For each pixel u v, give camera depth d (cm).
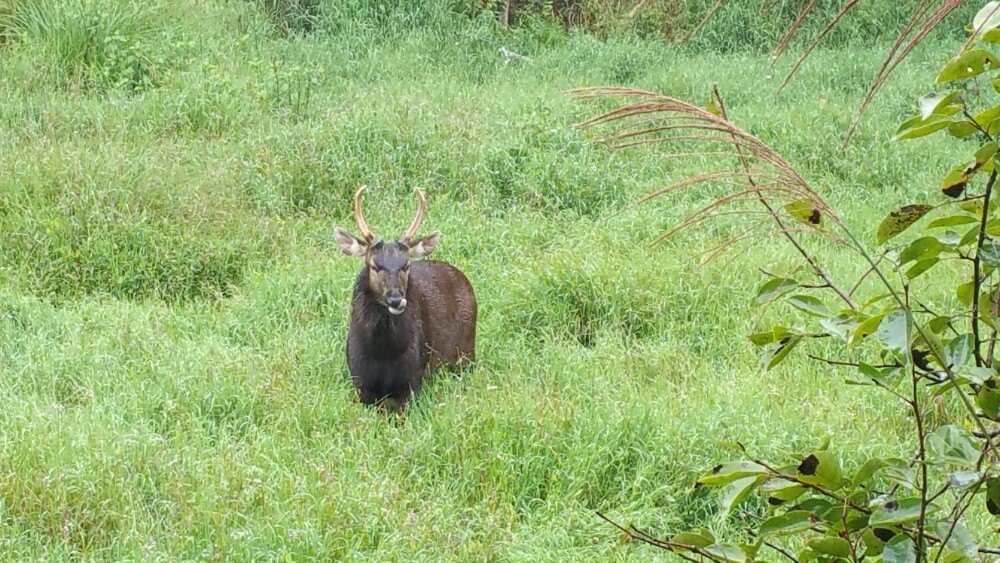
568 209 1373
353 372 974
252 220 1285
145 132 1499
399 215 1328
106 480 776
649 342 1067
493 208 1378
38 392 938
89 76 1680
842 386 964
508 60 1984
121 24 1769
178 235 1220
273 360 995
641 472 825
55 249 1181
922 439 355
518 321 1117
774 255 1210
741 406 906
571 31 2186
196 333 1073
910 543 346
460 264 1211
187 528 741
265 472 817
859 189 1491
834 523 371
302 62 1864
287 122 1556
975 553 340
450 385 992
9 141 1406
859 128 1623
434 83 1806
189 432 882
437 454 870
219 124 1559
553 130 1505
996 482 338
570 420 878
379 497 782
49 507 748
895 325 346
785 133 1616
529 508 806
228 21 1959
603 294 1116
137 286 1170
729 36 2181
